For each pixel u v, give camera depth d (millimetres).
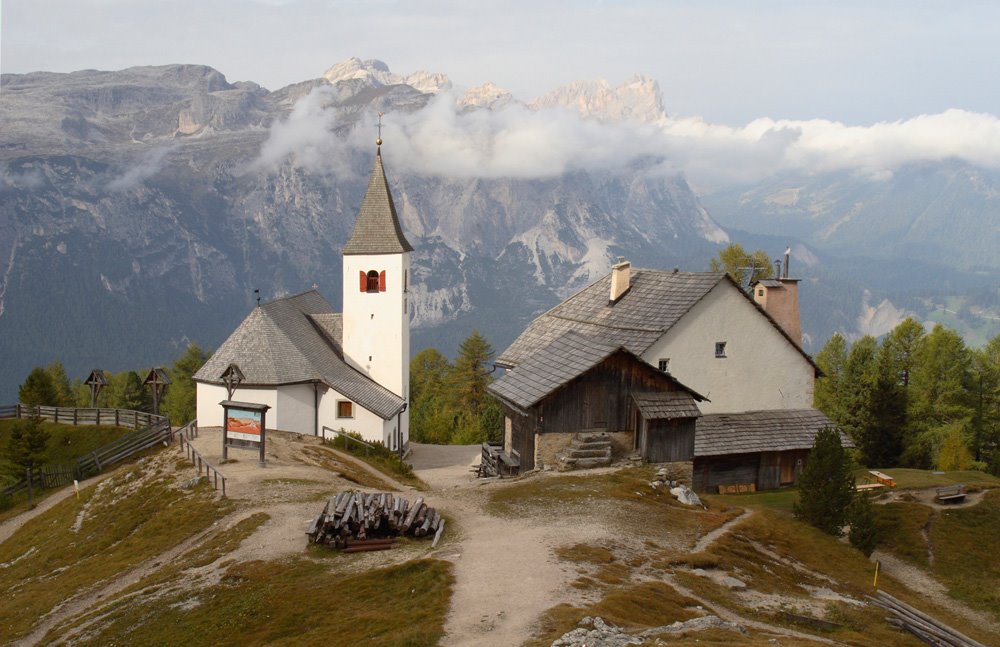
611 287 56031
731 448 47375
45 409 65125
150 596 27453
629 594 24062
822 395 83750
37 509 50156
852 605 28938
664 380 43531
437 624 21562
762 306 51812
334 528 29641
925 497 47750
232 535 31844
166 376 61656
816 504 38312
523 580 24906
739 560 30719
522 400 43250
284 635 23141
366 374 68938
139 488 41344
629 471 41062
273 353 59594
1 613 29922
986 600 36406
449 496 37438
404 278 70438
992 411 78312
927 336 84312
